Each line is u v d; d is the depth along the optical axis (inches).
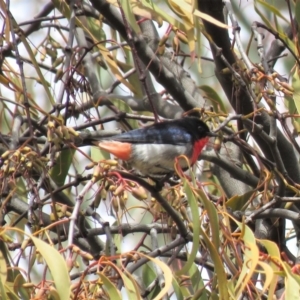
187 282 378.3
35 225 322.0
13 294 277.1
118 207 312.5
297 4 409.7
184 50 590.2
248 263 267.9
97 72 538.3
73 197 476.7
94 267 282.7
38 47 465.7
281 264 260.1
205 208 282.0
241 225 281.3
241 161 499.8
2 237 282.0
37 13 590.2
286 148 455.5
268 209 385.1
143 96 496.4
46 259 240.8
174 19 361.7
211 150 497.7
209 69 588.1
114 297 246.2
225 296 265.0
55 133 318.7
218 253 277.4
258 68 364.5
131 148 427.8
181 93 455.8
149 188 330.3
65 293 237.0
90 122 430.9
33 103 423.8
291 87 359.6
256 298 281.7
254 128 384.2
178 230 370.9
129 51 501.7
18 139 390.3
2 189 314.3
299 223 383.2
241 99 417.7
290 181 402.0
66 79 375.9
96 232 392.8
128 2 350.9
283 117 376.2
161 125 444.5
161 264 246.8
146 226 394.6
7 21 349.4
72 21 393.4
